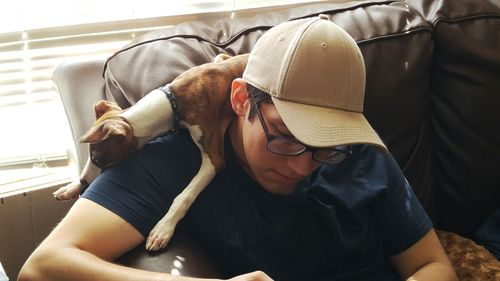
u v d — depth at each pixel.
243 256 0.92
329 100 0.80
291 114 0.79
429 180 1.27
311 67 0.80
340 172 1.03
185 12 1.34
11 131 1.33
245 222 0.93
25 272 0.77
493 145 1.25
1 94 1.29
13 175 1.30
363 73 0.83
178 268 0.83
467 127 1.24
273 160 0.85
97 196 0.84
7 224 1.24
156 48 1.08
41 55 1.28
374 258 1.05
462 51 1.20
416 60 1.18
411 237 1.04
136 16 1.31
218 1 1.37
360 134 0.81
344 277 1.02
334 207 0.99
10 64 1.26
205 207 0.92
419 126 1.23
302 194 0.96
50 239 0.80
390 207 1.04
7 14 1.21
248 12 1.42
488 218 1.31
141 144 0.89
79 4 1.26
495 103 1.23
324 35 0.81
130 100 1.03
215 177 0.95
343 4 1.27
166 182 0.90
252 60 0.87
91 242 0.80
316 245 0.98
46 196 1.26
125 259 0.83
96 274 0.75
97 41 1.31
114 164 0.89
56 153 1.36
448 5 1.23
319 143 0.78
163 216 0.88
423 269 1.02
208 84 0.91
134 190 0.86
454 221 1.31
